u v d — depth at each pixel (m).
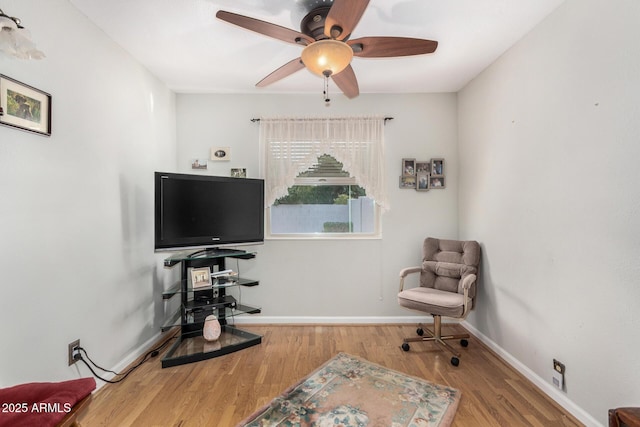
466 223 3.12
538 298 2.09
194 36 2.19
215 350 2.54
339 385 2.09
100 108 2.09
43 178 1.64
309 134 3.22
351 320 3.29
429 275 3.01
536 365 2.11
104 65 2.13
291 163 3.21
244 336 2.86
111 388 2.07
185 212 2.61
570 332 1.82
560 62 1.88
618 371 1.54
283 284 3.31
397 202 3.31
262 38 2.21
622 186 1.51
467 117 3.08
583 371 1.73
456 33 2.17
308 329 3.15
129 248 2.41
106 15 1.94
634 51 1.45
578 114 1.76
